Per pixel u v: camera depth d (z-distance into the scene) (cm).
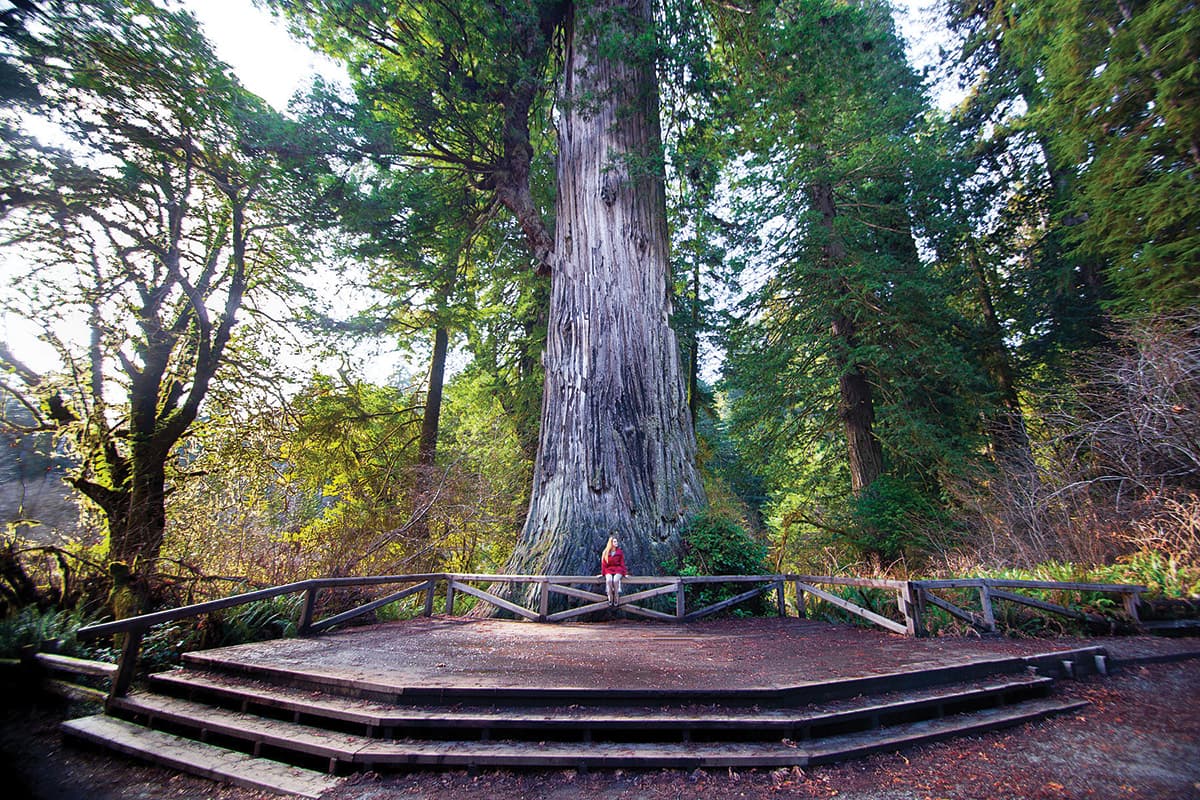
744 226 1666
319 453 1662
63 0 915
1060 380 1524
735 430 1789
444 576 1022
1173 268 1022
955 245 1755
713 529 1034
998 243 1925
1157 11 1004
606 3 1291
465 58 1384
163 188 1169
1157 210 1054
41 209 1030
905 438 1419
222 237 1288
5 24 873
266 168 1195
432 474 1584
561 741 428
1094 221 1191
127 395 1216
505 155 1471
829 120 1305
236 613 746
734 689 454
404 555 1403
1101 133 1188
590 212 1204
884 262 1466
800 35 1062
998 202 1919
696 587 972
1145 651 658
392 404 1977
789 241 1662
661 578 893
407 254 1547
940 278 1595
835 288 1509
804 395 1662
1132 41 1075
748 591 981
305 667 544
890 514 1392
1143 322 1034
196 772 422
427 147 1608
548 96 1634
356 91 1316
